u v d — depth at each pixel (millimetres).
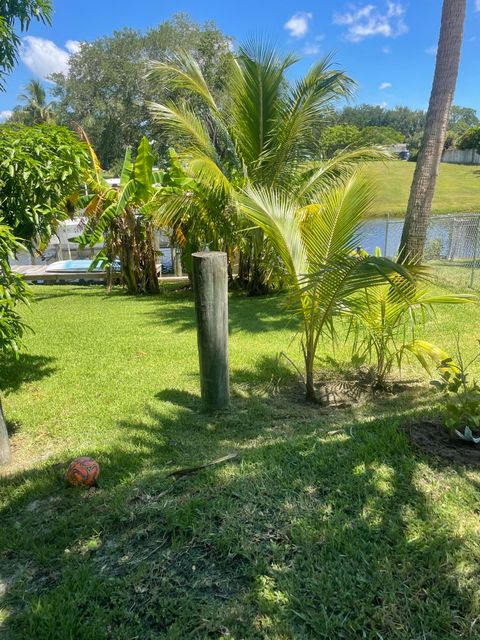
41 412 3967
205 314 3684
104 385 4555
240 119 8414
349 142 8570
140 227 10195
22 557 2070
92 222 10109
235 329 6645
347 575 1750
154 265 10492
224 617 1615
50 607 1706
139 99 28422
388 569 1762
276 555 1873
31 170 3664
